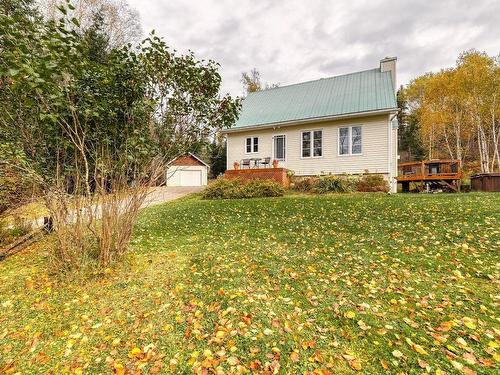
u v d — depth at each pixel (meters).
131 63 3.96
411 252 4.61
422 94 34.28
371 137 12.97
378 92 13.66
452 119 24.44
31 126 3.60
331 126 13.84
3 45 2.58
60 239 3.91
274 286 3.60
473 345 2.35
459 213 6.52
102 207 4.13
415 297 3.19
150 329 2.81
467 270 3.86
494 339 2.41
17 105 3.41
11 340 2.73
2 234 6.07
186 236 6.21
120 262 4.36
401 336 2.51
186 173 26.92
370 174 12.92
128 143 4.04
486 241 4.82
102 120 3.88
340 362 2.26
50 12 15.05
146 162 4.37
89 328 2.87
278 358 2.33
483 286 3.41
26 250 5.57
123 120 4.14
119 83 3.94
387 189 11.92
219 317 2.94
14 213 5.98
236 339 2.58
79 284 3.77
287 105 15.98
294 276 3.87
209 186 13.16
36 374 2.29
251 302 3.19
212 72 4.58
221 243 5.55
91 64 3.40
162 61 4.19
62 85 3.36
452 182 12.77
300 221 7.02
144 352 2.49
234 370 2.22
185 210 9.30
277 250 5.01
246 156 16.11
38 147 3.76
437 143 29.78
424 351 2.30
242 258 4.63
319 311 2.99
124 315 3.07
